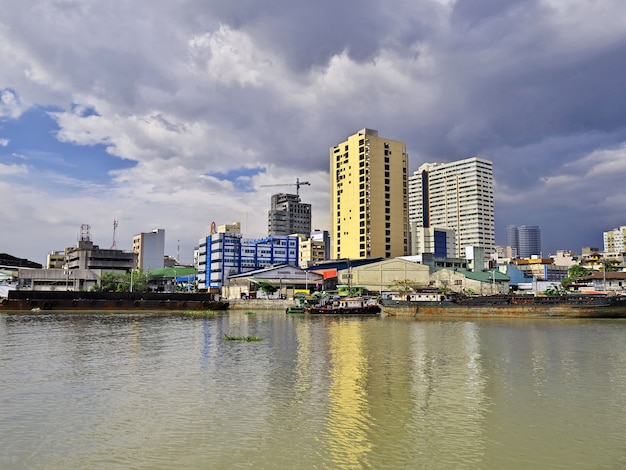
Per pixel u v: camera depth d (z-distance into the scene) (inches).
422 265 5669.3
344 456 685.3
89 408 922.7
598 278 5216.5
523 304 3408.0
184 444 730.8
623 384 1133.1
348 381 1165.7
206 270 7066.9
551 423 832.9
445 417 867.4
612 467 649.0
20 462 663.1
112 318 3400.6
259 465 653.9
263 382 1154.0
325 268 6328.7
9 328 2541.8
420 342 1952.5
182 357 1544.0
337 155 7253.9
